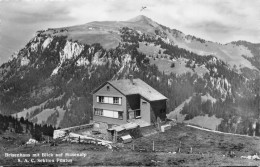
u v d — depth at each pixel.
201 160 36.81
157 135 59.81
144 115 67.81
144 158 37.94
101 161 36.50
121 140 53.66
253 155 43.00
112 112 67.94
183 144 52.34
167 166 33.94
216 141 54.59
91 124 67.75
